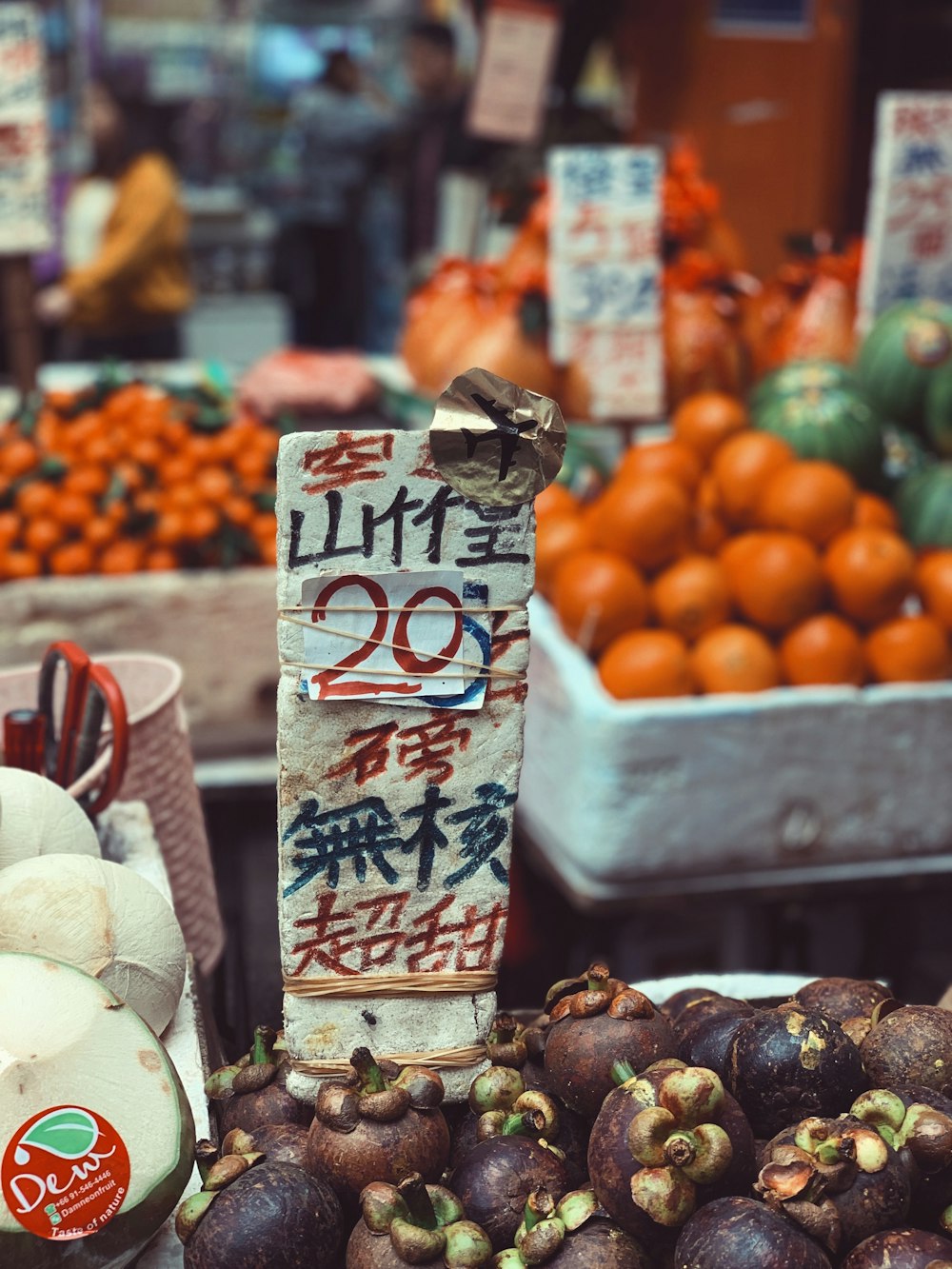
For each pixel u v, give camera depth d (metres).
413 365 3.46
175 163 7.09
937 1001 2.33
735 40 3.99
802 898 2.22
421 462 1.00
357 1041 1.09
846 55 3.65
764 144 3.94
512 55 3.78
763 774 2.16
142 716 1.54
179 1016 1.24
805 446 2.51
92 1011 1.00
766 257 4.00
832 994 1.20
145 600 2.55
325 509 1.00
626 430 2.97
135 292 5.29
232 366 6.44
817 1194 0.91
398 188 6.38
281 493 0.99
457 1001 1.10
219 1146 1.08
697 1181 0.93
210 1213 0.95
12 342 3.42
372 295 6.95
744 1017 1.09
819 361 2.68
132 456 2.69
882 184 2.88
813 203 3.79
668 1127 0.93
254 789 2.39
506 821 1.08
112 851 1.45
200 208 7.78
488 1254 0.94
